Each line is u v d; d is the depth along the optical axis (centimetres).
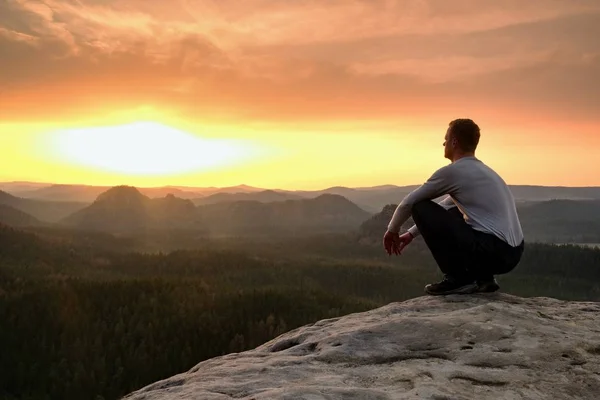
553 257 18388
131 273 17175
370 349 532
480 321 580
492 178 654
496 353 511
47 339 8438
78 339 8200
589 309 675
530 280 16212
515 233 650
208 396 430
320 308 10462
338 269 18088
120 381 7162
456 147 673
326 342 562
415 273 17775
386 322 587
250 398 411
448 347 529
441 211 655
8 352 7906
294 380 466
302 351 574
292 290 11556
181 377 543
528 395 440
